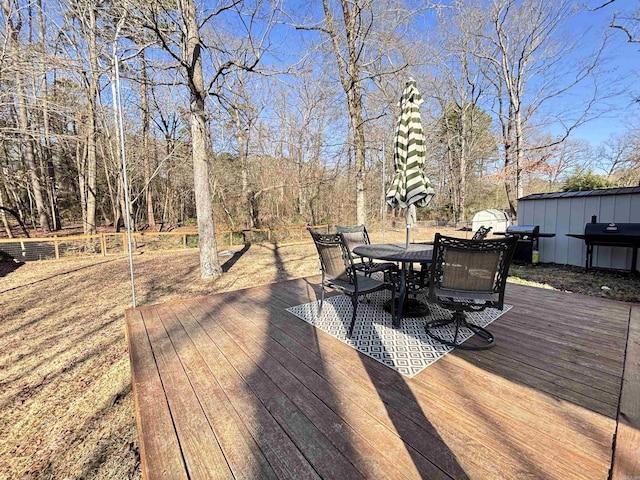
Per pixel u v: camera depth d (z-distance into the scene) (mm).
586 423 1410
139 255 9078
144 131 12031
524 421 1436
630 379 1750
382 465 1213
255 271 6648
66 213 17984
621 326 2525
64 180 16125
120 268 7273
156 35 4895
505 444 1300
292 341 2414
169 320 2977
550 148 12641
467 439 1334
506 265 2084
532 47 11531
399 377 1845
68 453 2021
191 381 1877
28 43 6965
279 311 3156
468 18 11422
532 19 11219
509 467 1184
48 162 14070
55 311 4441
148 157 12273
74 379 2801
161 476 1198
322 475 1177
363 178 7746
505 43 11969
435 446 1299
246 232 11305
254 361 2105
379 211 17328
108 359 3123
